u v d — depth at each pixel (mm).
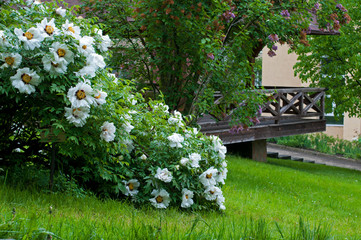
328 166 16656
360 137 21172
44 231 2703
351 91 16016
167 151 5785
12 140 5539
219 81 8664
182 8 8219
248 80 9047
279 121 15820
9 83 4598
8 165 5387
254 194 7938
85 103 4641
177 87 8891
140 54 9133
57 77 4730
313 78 16812
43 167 5582
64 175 5293
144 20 8703
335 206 8273
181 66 8812
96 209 4621
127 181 5566
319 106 17016
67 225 3367
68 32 4711
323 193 9586
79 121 4699
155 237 3213
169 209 5551
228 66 8453
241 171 11078
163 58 8773
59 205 4438
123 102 5566
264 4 8492
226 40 9414
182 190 5598
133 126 5586
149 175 5609
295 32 9320
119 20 9172
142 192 5645
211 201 5961
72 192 5016
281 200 7977
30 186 4840
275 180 10406
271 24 8766
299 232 3902
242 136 13586
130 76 9445
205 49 7984
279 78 24297
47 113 4816
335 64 16016
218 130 12836
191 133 6059
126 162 5344
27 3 5348
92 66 4863
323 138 21781
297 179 11086
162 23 8625
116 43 9094
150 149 5828
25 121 5246
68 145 4957
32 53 4645
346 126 22406
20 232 2691
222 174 6062
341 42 15484
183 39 8594
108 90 5375
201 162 5996
